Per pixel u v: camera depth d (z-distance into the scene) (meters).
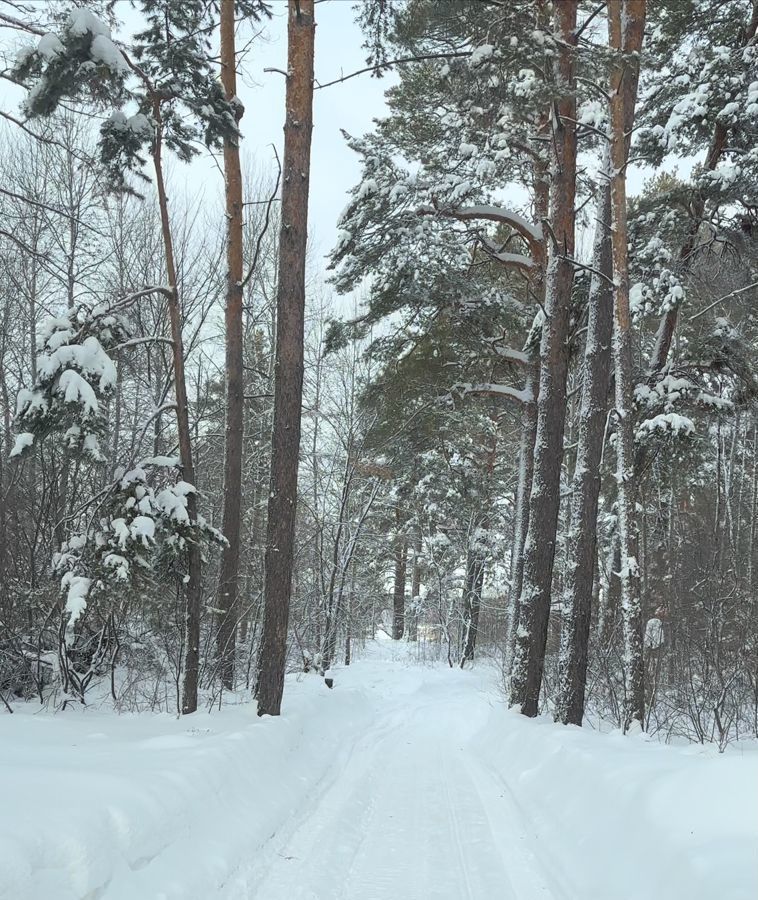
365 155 12.81
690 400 12.92
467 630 25.97
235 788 5.99
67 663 9.73
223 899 4.41
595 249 11.26
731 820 4.00
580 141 14.31
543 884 4.92
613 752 6.43
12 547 11.06
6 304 14.68
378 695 18.27
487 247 14.66
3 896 3.03
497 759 9.22
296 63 9.53
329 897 4.66
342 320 16.20
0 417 13.57
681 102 12.09
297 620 18.84
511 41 9.67
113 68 7.61
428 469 23.20
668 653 13.19
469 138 13.11
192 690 8.89
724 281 13.91
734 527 20.31
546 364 11.29
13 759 5.41
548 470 11.19
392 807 7.04
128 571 8.30
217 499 19.55
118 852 3.95
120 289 15.88
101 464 9.38
